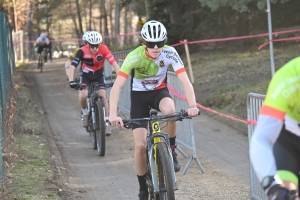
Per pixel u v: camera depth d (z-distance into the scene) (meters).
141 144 5.69
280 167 3.00
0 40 10.75
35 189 6.78
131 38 45.81
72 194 7.02
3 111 9.86
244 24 19.12
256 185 6.23
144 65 5.76
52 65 30.23
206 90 15.36
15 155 8.25
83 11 58.28
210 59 19.36
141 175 5.87
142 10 31.88
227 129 11.46
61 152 9.84
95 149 10.06
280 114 2.84
